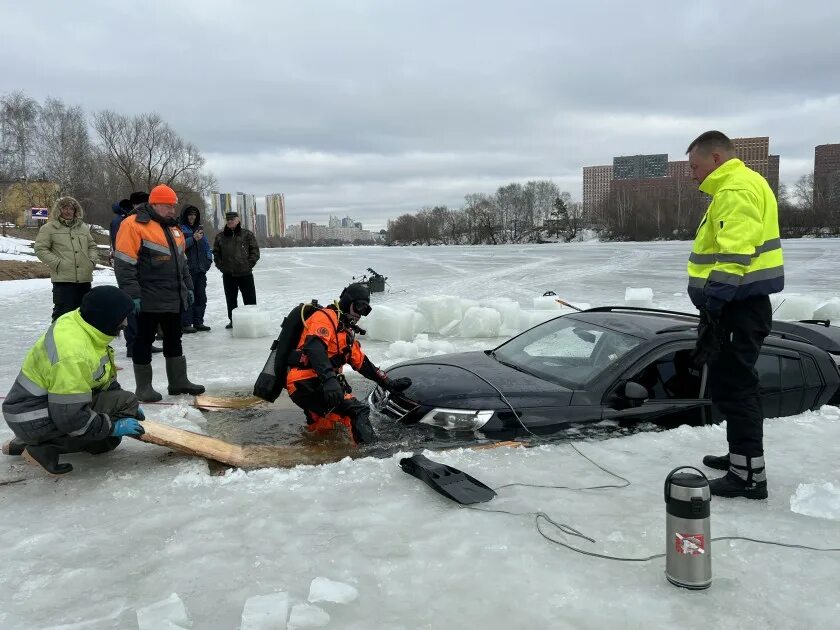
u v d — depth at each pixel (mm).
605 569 2830
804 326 6367
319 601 2574
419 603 2582
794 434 4660
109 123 59656
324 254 56531
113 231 9242
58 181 57062
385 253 55531
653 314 5695
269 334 10555
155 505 3582
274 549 3035
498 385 4777
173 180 63719
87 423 3918
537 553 2971
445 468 3803
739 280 3357
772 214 3500
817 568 2828
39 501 3668
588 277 21625
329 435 4926
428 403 4691
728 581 2723
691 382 4887
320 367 4699
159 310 6043
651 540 3088
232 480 3914
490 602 2580
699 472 2727
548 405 4570
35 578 2820
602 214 113625
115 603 2615
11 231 44000
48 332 3934
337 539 3123
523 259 35656
